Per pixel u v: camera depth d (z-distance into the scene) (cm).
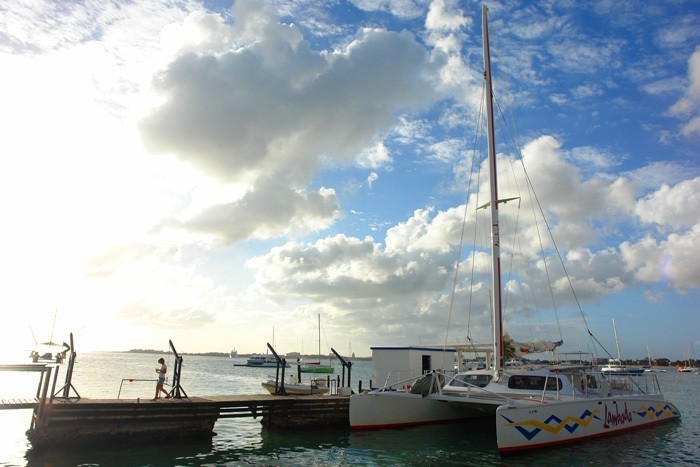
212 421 1791
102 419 1590
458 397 1847
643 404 2103
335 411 2075
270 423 1986
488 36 2205
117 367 10181
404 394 2005
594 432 1770
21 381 5275
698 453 1658
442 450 1647
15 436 1783
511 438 1515
